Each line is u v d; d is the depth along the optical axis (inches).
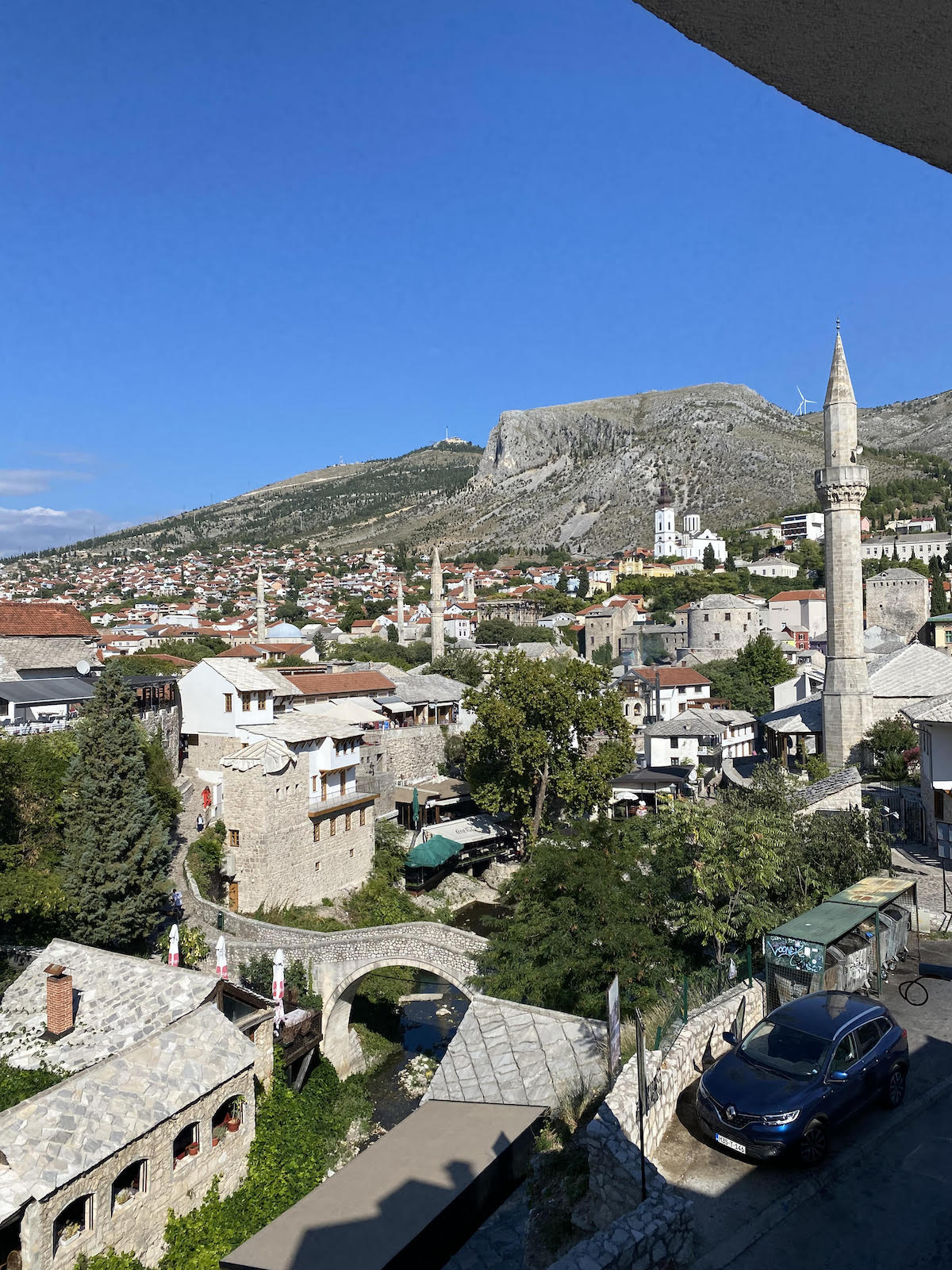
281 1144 1064.2
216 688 2522.1
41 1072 958.4
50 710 2068.2
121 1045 1005.2
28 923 1409.9
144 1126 874.1
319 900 2057.1
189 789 2320.4
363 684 3181.6
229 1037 1036.5
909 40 121.6
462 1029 1005.2
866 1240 429.4
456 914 2226.9
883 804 1678.2
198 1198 945.5
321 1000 1487.5
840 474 2038.6
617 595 7785.4
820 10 116.8
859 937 744.3
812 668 4013.3
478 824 2591.0
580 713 2368.4
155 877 1567.4
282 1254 680.4
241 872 1903.3
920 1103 556.7
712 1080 534.9
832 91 140.3
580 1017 985.5
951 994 737.0
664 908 1170.0
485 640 6003.9
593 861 1251.8
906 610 4621.1
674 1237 412.8
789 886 1081.4
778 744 2837.1
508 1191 754.2
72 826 1508.4
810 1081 512.4
